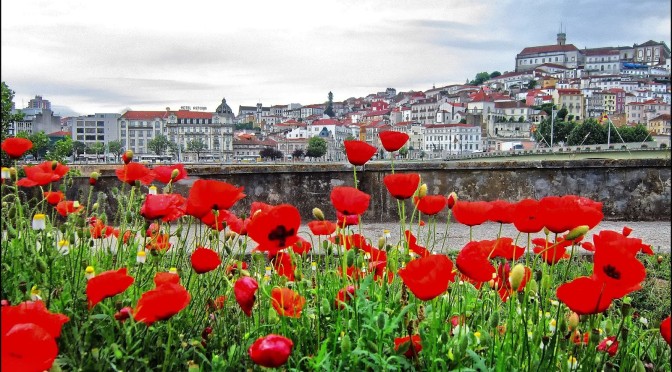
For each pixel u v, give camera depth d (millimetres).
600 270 1385
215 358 1588
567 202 1645
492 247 1889
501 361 1573
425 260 1498
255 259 2086
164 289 1449
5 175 2188
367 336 1705
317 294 1999
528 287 1702
